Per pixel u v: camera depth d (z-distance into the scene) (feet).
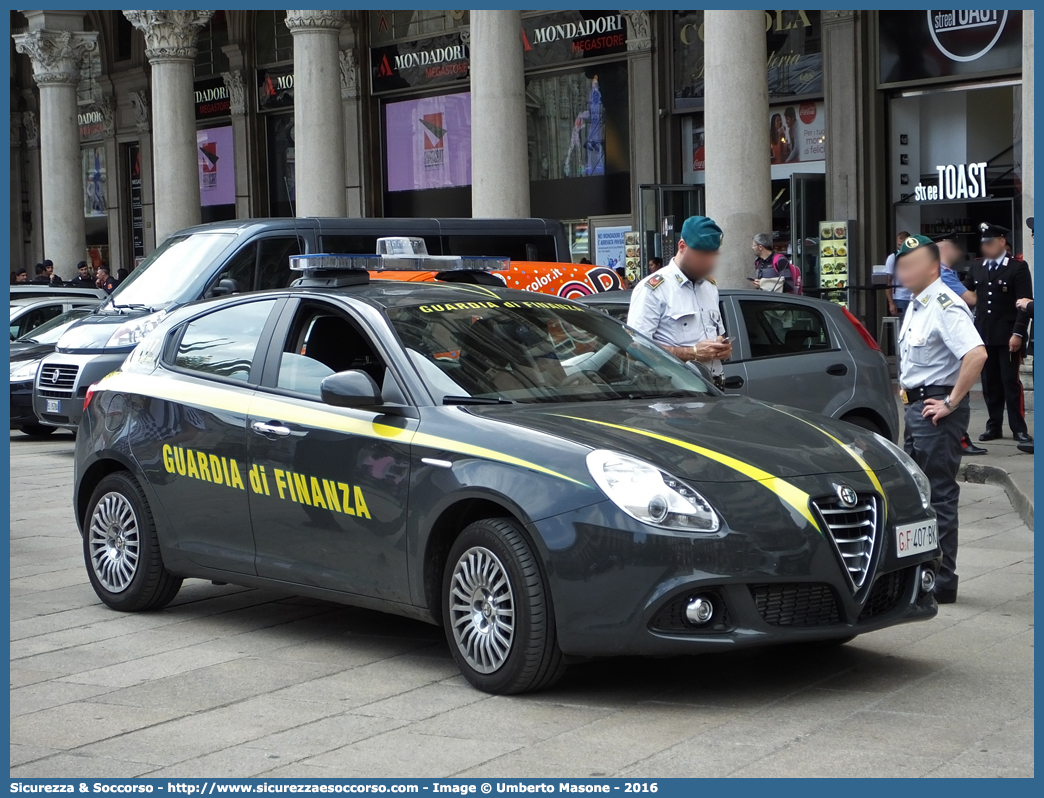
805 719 16.43
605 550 16.62
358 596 19.80
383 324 20.44
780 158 73.15
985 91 65.87
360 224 49.60
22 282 106.32
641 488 16.70
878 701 17.21
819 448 18.21
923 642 20.49
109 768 15.28
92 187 122.42
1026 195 44.04
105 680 19.15
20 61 129.90
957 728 15.97
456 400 19.20
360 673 19.21
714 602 16.58
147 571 23.11
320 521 20.18
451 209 92.27
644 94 78.74
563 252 55.42
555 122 84.07
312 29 73.20
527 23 84.07
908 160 68.74
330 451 20.01
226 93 106.22
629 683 18.31
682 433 18.02
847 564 17.20
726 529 16.44
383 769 14.94
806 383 33.55
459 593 18.24
